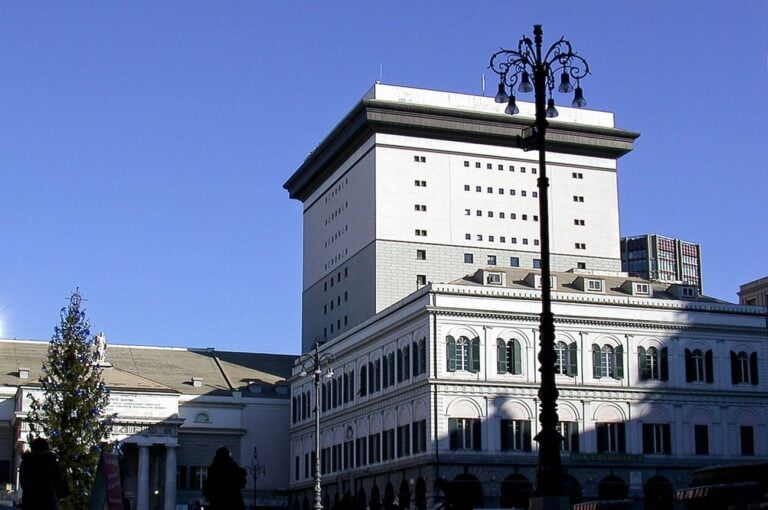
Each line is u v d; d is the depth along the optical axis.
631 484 109.19
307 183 169.62
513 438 107.44
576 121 159.50
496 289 109.75
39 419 81.12
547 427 38.94
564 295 111.56
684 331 114.88
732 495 50.44
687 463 111.50
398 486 112.75
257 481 158.00
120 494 33.28
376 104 144.00
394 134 146.75
